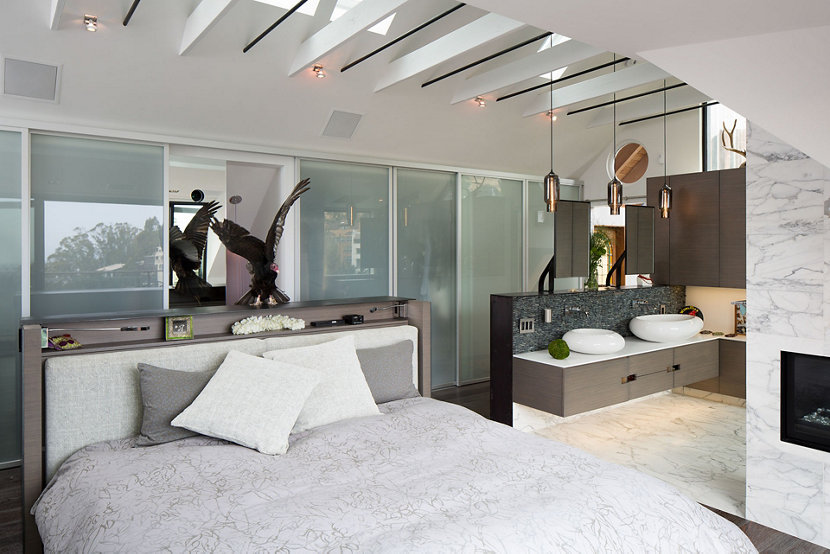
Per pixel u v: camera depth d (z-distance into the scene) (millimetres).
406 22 4113
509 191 6621
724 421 4566
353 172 5398
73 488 2111
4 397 3771
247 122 4543
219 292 6137
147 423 2504
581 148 6750
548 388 3688
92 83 3770
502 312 4043
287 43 4023
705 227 4871
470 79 4957
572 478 2010
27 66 3518
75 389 2504
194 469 2117
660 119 6352
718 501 3139
